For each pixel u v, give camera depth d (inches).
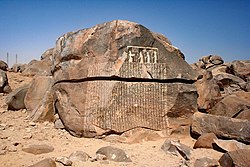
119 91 239.8
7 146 195.9
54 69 281.4
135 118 237.5
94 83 245.4
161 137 237.6
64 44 272.5
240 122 217.0
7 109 313.0
